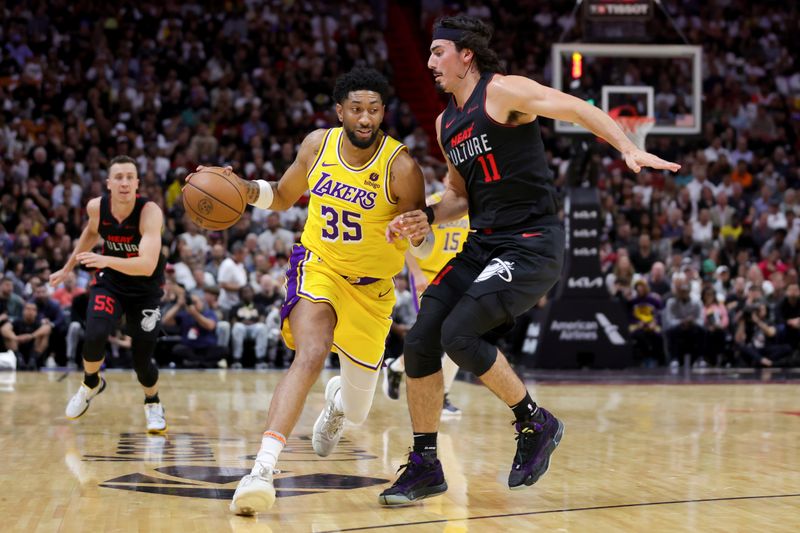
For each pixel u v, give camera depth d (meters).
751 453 4.42
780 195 14.44
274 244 12.12
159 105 14.81
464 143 3.36
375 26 17.78
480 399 7.19
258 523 2.88
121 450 4.38
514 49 17.45
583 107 3.11
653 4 10.40
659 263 11.84
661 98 10.49
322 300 3.39
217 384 8.45
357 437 4.89
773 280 11.93
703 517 2.98
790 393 7.84
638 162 2.98
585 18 10.34
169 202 12.95
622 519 2.95
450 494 3.39
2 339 10.23
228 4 16.95
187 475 3.70
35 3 15.74
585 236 10.49
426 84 17.42
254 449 4.42
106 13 16.09
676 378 9.37
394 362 6.46
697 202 13.79
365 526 2.85
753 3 18.17
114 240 5.05
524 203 3.34
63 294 10.68
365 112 3.26
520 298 3.27
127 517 2.95
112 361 10.62
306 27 16.95
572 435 5.08
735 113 16.19
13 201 12.55
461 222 5.64
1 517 2.94
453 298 3.35
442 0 18.41
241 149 14.52
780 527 2.83
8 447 4.46
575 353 10.48
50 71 14.91
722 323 11.30
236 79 15.69
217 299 10.97
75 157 13.66
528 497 3.34
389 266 3.57
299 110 15.37
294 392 3.13
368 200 3.41
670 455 4.36
